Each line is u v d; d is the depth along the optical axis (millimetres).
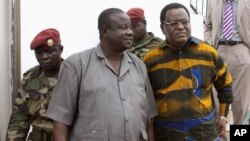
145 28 4332
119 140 2451
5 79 3832
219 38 4676
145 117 2639
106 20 2562
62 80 2584
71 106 2549
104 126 2443
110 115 2453
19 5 3924
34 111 3246
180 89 2873
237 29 4578
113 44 2559
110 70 2557
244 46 4578
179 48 2912
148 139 2756
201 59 2928
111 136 2441
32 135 3264
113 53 2605
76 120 2572
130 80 2584
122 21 2551
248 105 4691
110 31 2549
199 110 2848
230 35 4594
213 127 2918
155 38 4426
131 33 2582
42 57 3229
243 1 4543
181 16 2816
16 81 3920
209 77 2936
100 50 2609
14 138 3234
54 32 3283
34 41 3225
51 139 3201
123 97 2508
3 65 3791
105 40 2592
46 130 3193
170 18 2830
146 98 2666
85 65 2551
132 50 4234
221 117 3213
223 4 4672
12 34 3883
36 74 3357
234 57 4594
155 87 2959
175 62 2918
